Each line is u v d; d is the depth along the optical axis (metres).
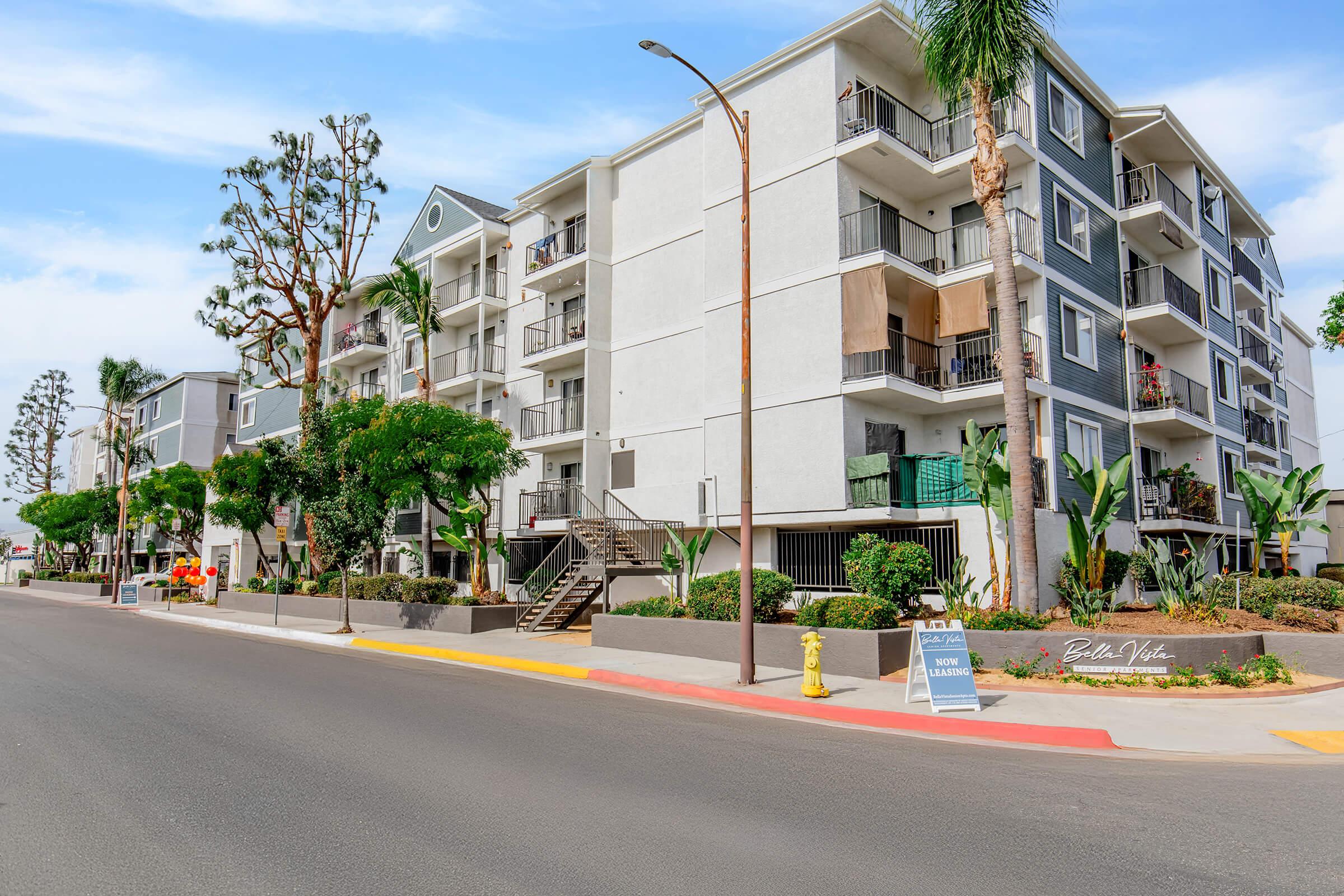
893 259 18.83
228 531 42.94
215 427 53.91
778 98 20.95
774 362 20.19
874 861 5.07
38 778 6.81
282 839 5.38
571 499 24.92
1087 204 22.59
